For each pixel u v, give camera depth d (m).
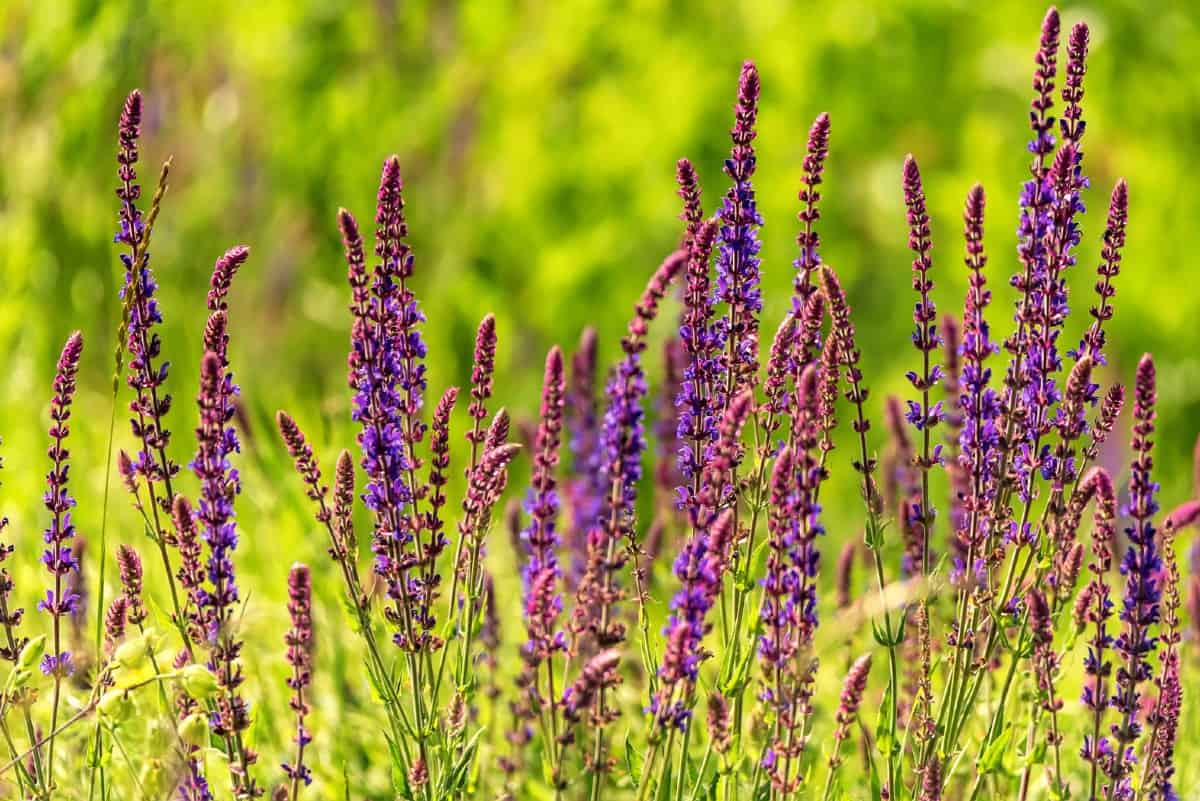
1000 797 7.11
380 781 7.65
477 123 18.59
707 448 6.35
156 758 5.86
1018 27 18.48
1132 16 18.69
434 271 18.16
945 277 17.81
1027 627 6.41
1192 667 8.28
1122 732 6.08
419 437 6.22
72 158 16.34
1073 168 6.22
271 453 9.51
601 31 18.58
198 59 17.86
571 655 5.89
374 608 7.71
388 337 6.14
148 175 17.19
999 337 17.41
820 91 18.39
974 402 6.34
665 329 15.50
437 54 18.97
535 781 7.56
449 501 12.10
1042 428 6.30
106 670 5.84
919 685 6.45
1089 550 9.43
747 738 6.46
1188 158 18.64
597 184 18.19
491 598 7.95
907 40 18.41
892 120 18.36
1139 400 5.81
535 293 17.92
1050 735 6.27
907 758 7.00
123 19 17.14
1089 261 18.06
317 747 7.63
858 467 6.36
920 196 6.40
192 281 17.45
